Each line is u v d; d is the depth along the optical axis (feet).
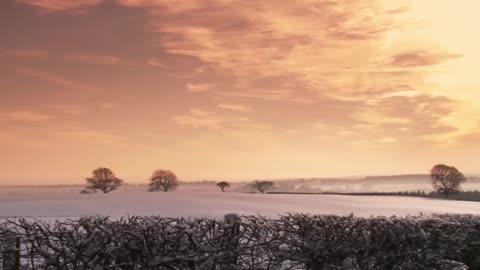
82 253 19.16
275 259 22.22
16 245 20.25
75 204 121.70
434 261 25.99
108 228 20.45
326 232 23.44
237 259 21.67
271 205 121.60
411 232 25.20
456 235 27.27
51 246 19.42
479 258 28.27
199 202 131.54
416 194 301.63
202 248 20.33
